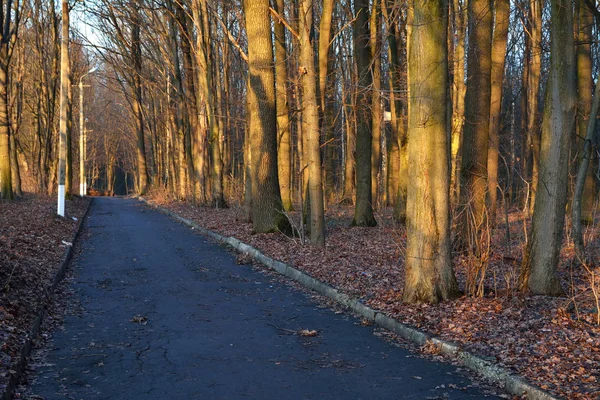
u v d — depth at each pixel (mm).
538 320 7387
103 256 14898
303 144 20188
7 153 30391
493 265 11672
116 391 5398
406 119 20172
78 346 6895
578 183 11070
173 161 43344
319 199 14844
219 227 20766
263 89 17375
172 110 39500
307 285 11094
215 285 11102
